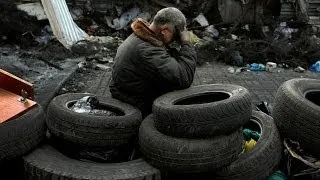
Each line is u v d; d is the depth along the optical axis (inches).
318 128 129.6
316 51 406.3
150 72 143.2
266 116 157.0
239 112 126.6
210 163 124.3
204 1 515.5
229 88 144.3
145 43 142.2
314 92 156.6
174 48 151.9
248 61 395.2
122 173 123.7
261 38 466.9
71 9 505.7
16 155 129.6
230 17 502.0
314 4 482.9
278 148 140.3
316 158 137.9
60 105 143.3
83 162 131.6
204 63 390.0
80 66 351.3
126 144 138.8
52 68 336.2
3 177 134.6
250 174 131.0
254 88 307.3
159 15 144.4
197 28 486.9
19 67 325.7
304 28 474.6
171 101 136.7
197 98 146.4
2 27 428.8
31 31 436.5
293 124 136.8
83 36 439.2
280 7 494.6
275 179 136.5
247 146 145.3
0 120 129.6
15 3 467.8
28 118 134.0
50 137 149.8
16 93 153.1
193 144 123.1
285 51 400.2
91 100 151.3
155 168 127.9
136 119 139.5
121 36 478.3
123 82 148.7
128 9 508.1
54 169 125.3
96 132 131.7
